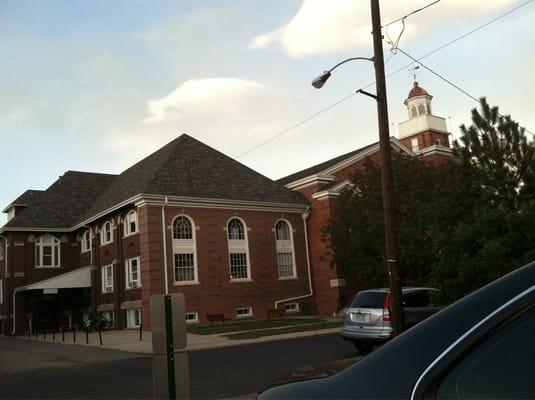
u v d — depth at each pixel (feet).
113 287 118.73
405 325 46.11
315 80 47.78
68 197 153.07
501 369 6.45
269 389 8.77
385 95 45.57
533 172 50.83
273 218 123.85
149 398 35.58
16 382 47.24
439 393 6.60
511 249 40.55
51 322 139.33
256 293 116.47
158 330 20.06
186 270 108.37
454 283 42.75
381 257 87.81
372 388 7.19
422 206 79.15
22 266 139.54
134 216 114.52
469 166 53.31
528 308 6.63
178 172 116.06
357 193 95.50
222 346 70.28
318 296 124.88
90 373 50.42
